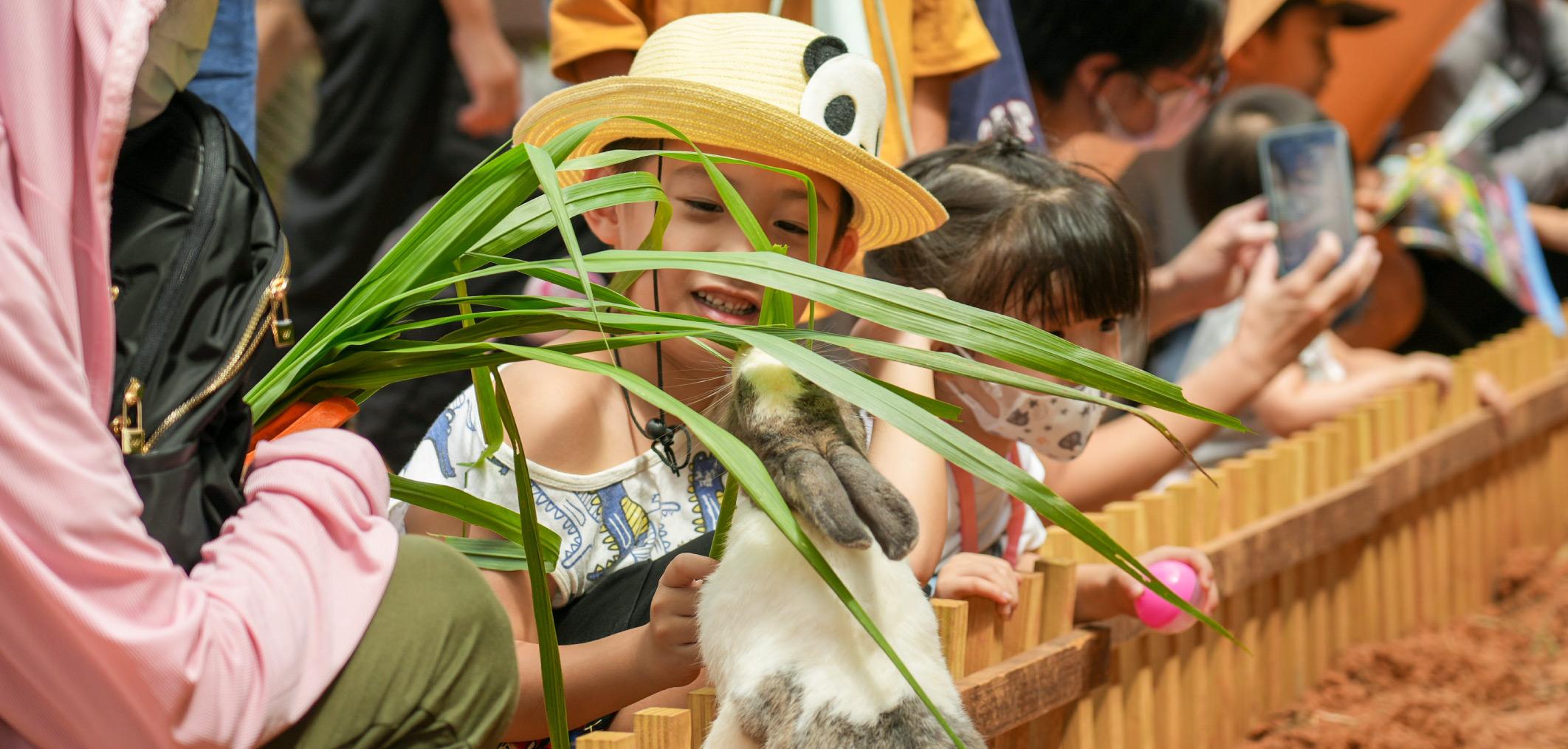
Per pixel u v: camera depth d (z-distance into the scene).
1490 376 5.25
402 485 1.97
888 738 1.46
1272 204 4.55
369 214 4.29
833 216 2.43
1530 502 5.78
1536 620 5.09
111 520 1.24
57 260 1.33
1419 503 4.84
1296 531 3.87
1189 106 5.29
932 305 1.52
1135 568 1.52
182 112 1.59
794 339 1.64
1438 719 4.02
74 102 1.37
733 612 1.55
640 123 2.29
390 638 1.44
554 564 2.07
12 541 1.20
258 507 1.45
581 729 2.23
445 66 4.31
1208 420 1.53
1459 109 6.54
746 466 1.42
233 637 1.30
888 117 3.45
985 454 1.43
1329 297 4.11
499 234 1.83
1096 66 5.19
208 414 1.45
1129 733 3.28
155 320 1.45
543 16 4.50
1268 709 3.99
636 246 2.37
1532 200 6.79
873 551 1.57
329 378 1.74
